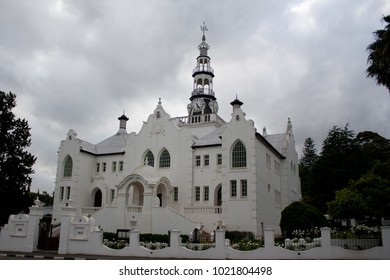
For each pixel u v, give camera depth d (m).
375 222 31.98
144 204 42.38
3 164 43.28
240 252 23.97
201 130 56.47
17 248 30.14
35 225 30.28
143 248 26.14
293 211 32.62
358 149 52.75
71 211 29.30
